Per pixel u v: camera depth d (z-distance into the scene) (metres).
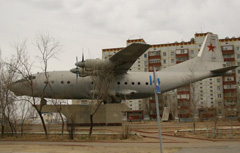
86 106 28.59
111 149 13.38
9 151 12.52
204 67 32.22
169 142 16.53
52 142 16.77
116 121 28.50
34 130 25.83
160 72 31.22
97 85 25.59
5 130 23.25
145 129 27.09
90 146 14.50
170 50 70.56
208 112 51.53
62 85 28.39
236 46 69.88
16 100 21.55
